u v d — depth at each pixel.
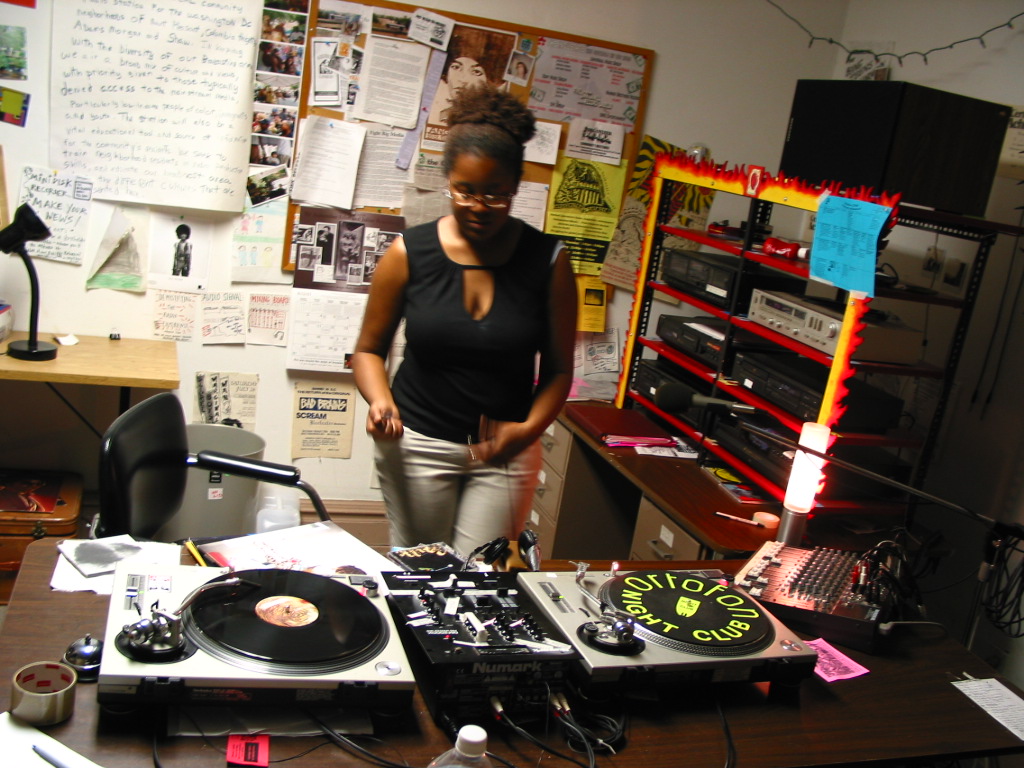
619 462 2.83
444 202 3.33
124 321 3.15
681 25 3.39
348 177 3.20
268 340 3.29
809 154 2.51
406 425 2.00
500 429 1.95
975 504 2.77
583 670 1.26
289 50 3.05
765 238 2.93
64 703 1.08
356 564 1.55
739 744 1.28
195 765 1.06
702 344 2.95
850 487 2.53
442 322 1.89
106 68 2.92
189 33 2.96
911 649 1.65
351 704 1.14
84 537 3.06
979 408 2.78
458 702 1.19
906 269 3.10
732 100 3.54
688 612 1.45
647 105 3.45
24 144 2.93
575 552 3.26
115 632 1.13
